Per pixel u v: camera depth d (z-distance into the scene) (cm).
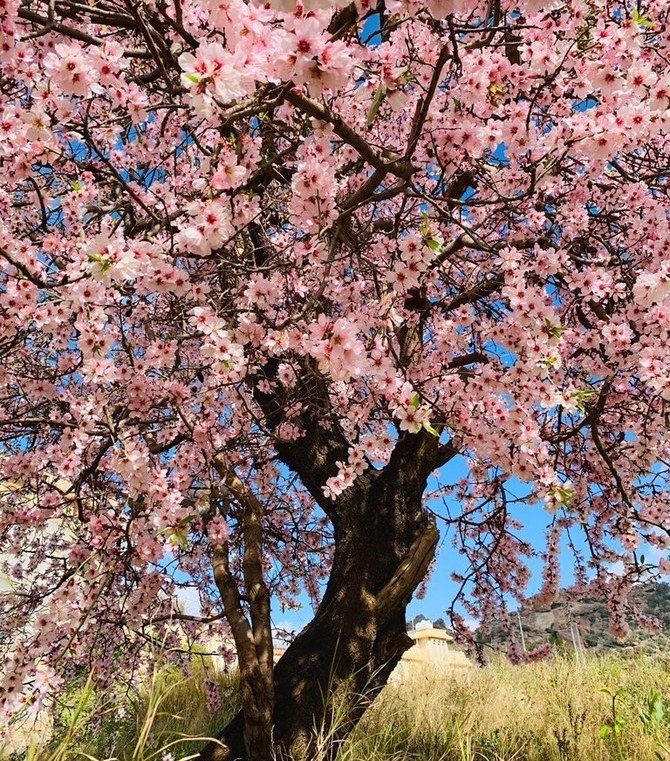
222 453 355
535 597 462
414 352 309
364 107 310
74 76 203
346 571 356
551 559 454
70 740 222
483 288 331
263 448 409
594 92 287
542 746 334
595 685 456
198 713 462
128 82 298
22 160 243
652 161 347
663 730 327
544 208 362
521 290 253
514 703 443
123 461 263
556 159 259
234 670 588
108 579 284
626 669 570
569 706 358
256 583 339
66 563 342
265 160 267
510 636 481
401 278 240
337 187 243
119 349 339
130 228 345
